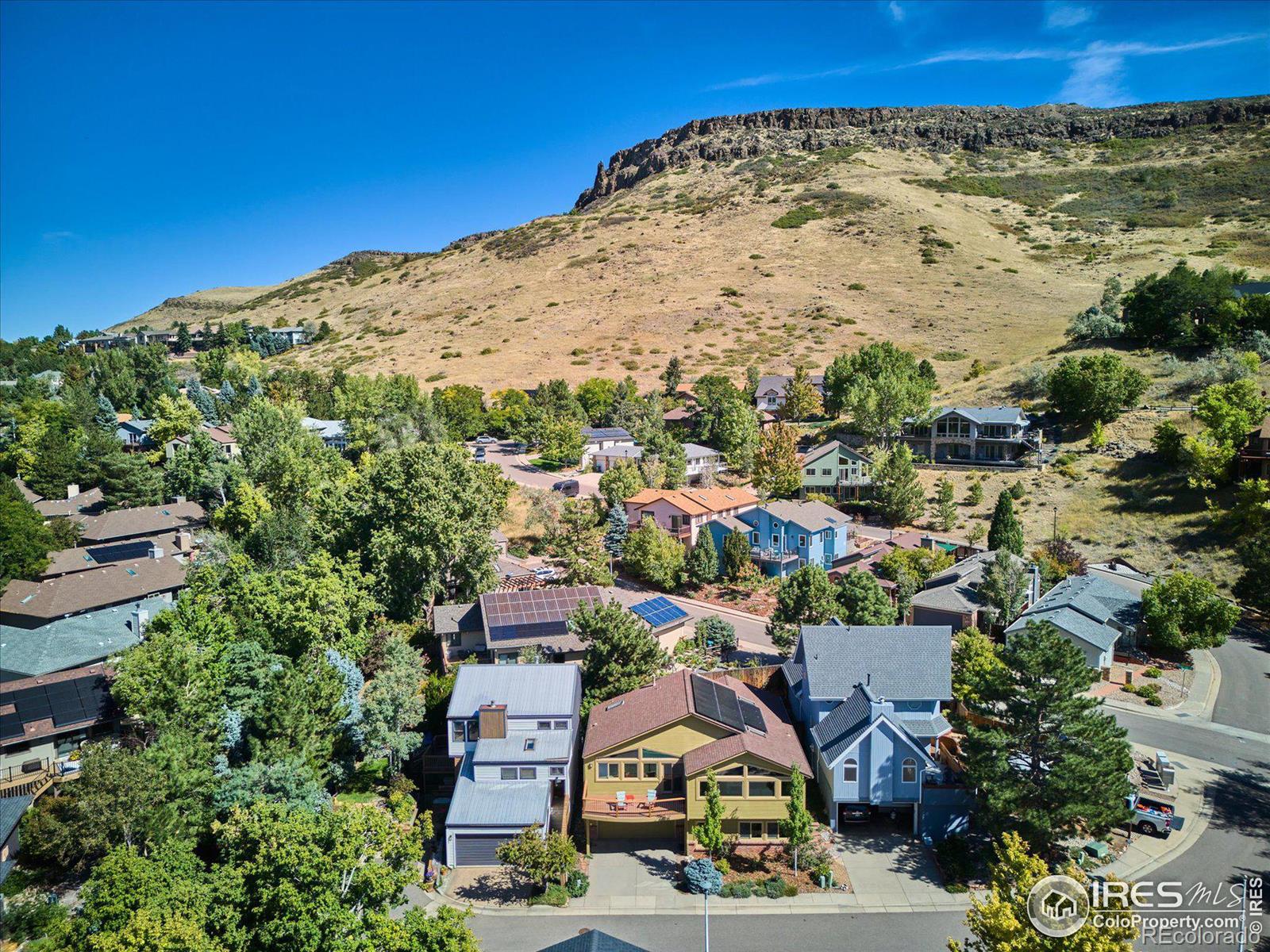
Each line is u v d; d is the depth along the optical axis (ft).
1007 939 86.79
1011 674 129.90
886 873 127.13
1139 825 133.28
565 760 137.28
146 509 283.79
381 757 159.53
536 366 539.29
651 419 414.21
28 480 313.53
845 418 411.34
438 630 195.93
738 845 134.21
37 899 116.78
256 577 183.52
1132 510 270.67
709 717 137.28
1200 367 330.54
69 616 203.72
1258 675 188.03
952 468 326.03
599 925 117.29
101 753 122.42
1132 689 180.04
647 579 257.34
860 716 138.10
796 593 193.16
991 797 121.60
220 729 141.79
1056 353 401.29
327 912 92.22
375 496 222.89
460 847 131.03
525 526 303.07
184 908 95.35
